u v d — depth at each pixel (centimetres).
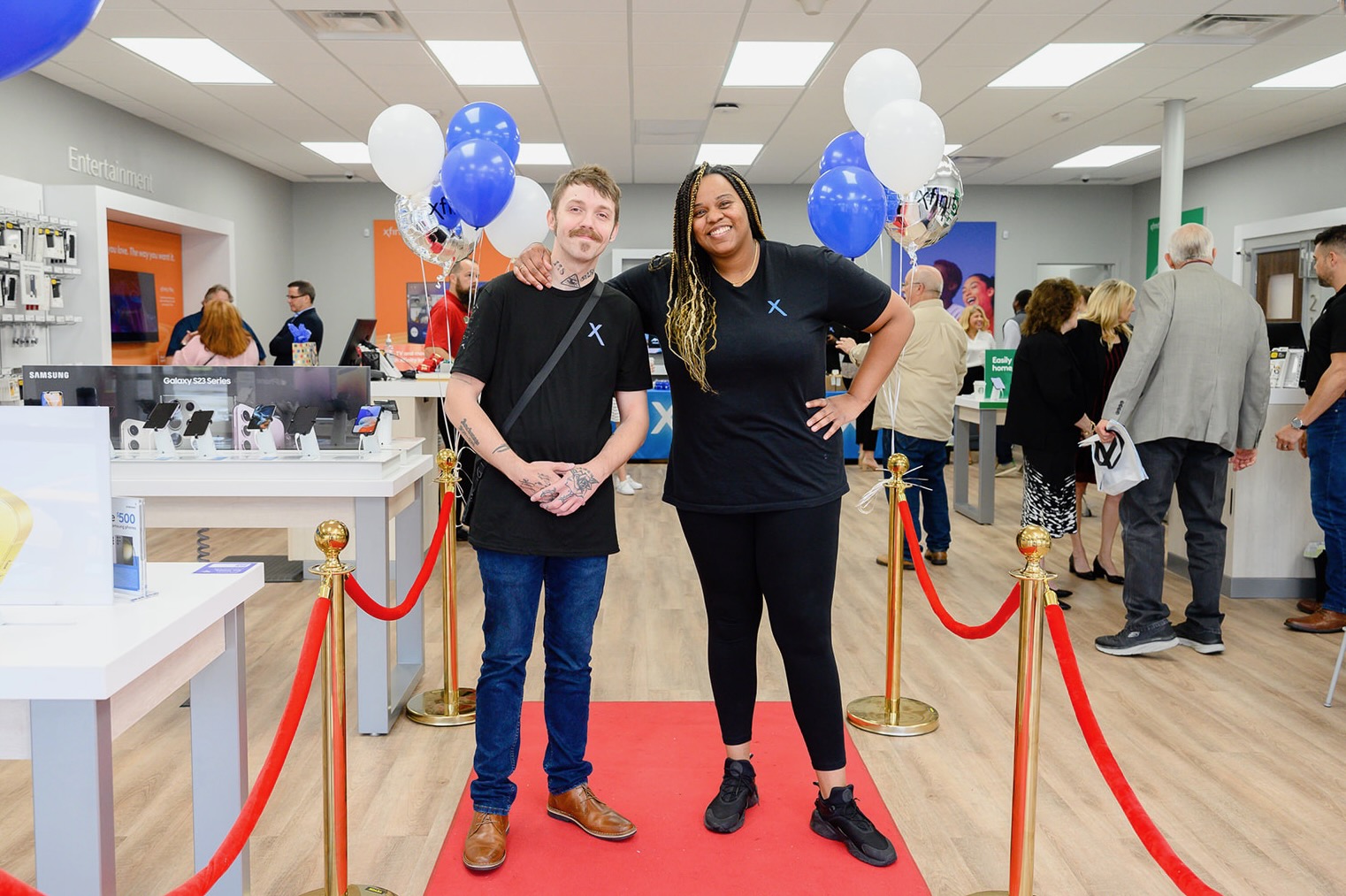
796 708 231
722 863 223
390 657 339
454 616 319
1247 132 898
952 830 242
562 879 216
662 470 905
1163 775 274
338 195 1191
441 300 590
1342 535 398
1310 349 407
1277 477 454
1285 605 448
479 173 253
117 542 158
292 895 212
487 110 282
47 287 645
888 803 256
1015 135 909
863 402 229
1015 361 475
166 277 920
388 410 336
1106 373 476
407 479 311
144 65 652
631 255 1203
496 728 226
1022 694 189
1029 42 615
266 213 1102
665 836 235
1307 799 259
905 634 408
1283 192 948
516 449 221
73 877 133
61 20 123
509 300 221
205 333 593
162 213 820
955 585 491
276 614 433
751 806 249
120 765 277
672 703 327
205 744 173
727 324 215
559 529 221
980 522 657
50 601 153
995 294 1233
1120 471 356
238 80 696
